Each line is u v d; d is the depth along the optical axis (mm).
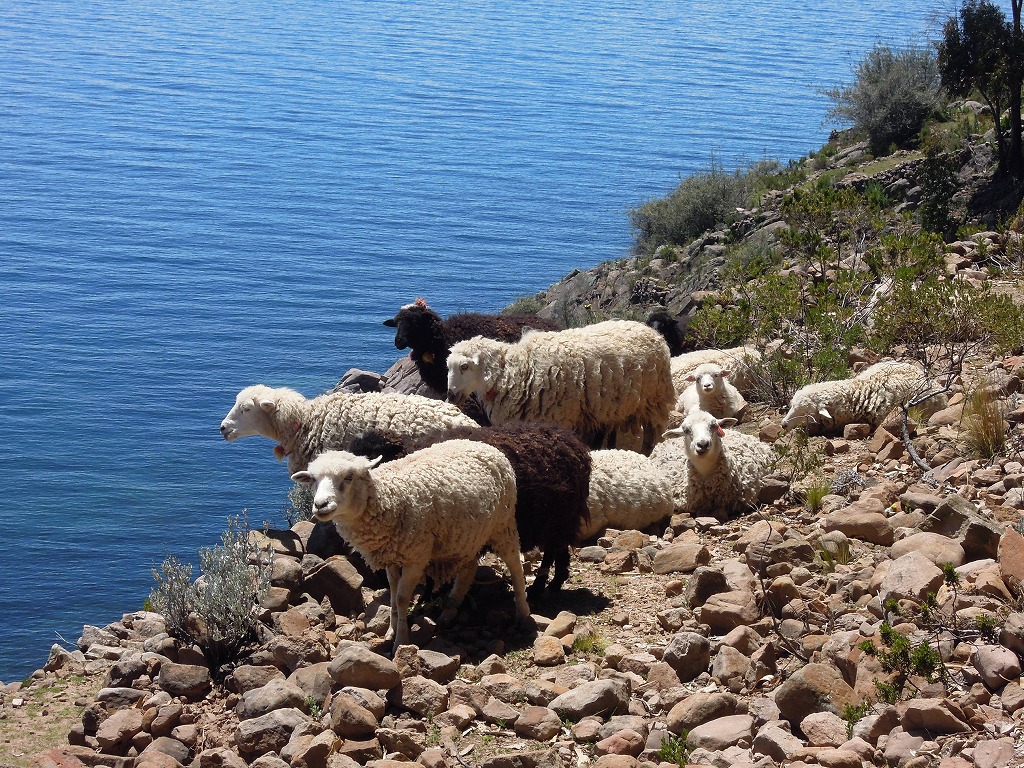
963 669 6082
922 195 28656
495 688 6875
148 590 47344
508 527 8188
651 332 13156
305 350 118500
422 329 15742
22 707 7434
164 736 6867
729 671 6770
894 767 5480
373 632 8078
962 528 7977
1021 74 28188
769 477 10523
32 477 69250
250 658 7539
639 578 8930
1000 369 12422
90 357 112938
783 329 16281
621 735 6160
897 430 11312
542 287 144000
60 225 195250
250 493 67188
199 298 145625
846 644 6645
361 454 9094
